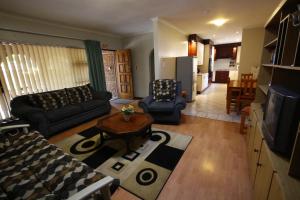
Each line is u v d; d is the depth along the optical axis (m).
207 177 1.84
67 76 4.32
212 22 4.32
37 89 3.71
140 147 2.49
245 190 1.65
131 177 1.86
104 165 2.09
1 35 3.05
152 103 3.57
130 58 5.96
